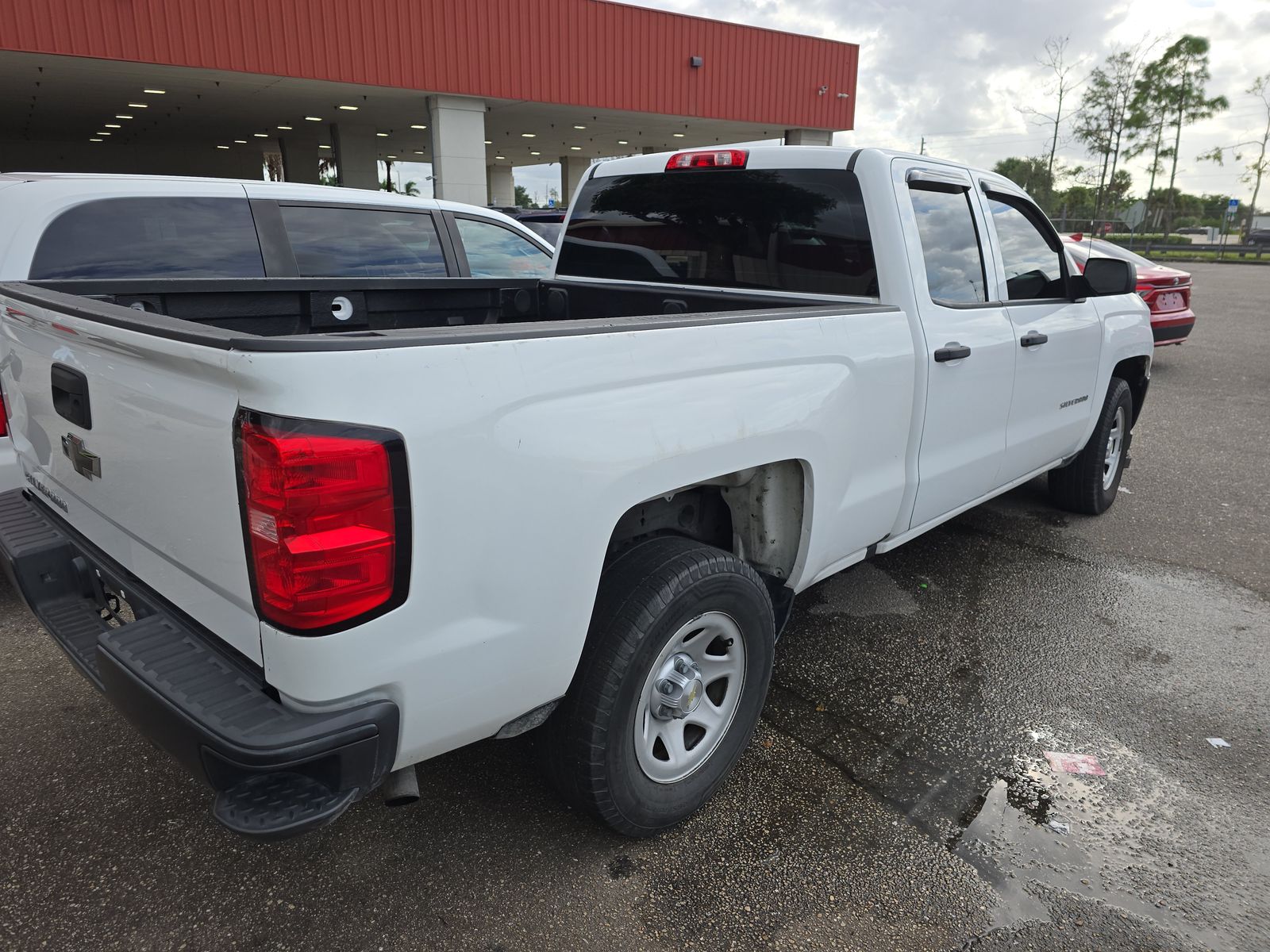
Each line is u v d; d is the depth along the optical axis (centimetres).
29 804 248
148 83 1728
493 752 280
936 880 227
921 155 324
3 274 350
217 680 171
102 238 379
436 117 1920
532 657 189
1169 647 360
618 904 216
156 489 185
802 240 321
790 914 214
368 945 201
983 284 351
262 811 159
